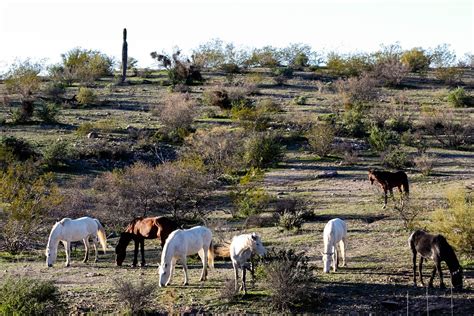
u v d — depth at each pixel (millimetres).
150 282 17203
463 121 44906
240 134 39312
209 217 26484
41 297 15156
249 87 58156
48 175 27906
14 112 45719
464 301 14914
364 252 19438
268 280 15461
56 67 69125
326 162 37656
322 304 15156
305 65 78750
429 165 34250
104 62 73312
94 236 20641
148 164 35938
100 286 17062
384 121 46375
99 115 48500
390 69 64250
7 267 20016
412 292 15633
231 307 15062
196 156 33688
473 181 31141
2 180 25547
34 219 23953
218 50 75688
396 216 24438
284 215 23609
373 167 36062
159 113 47219
